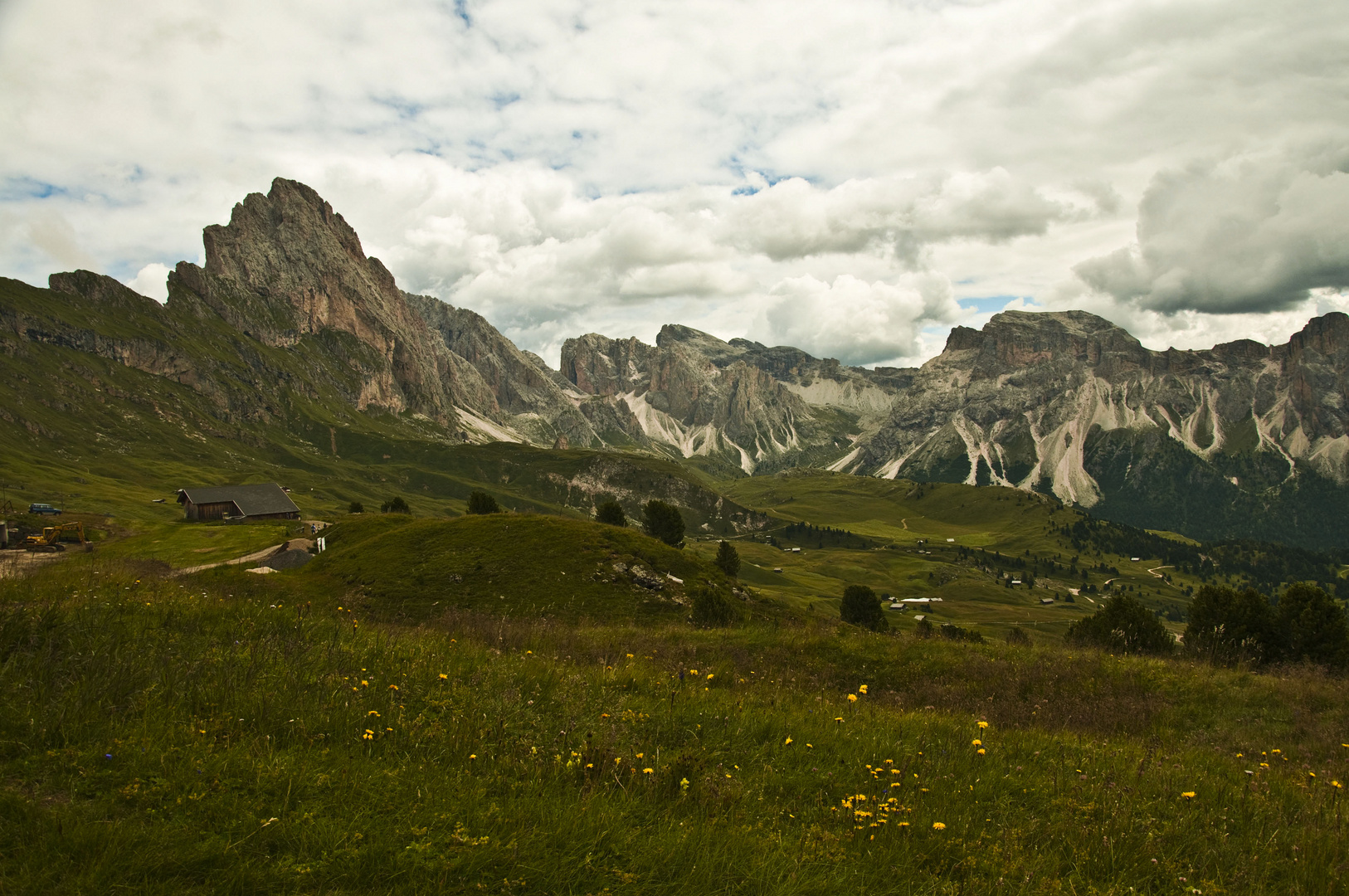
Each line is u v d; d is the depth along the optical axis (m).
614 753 10.55
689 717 13.23
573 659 19.78
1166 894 8.39
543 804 8.57
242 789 8.35
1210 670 24.30
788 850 8.29
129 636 13.05
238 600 18.34
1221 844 9.56
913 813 9.72
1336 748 17.34
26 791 7.86
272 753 9.27
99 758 8.59
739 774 10.86
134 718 9.77
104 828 7.07
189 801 7.91
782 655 25.67
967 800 10.66
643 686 15.50
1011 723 18.62
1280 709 20.62
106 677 10.57
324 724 10.45
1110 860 8.90
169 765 8.59
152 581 21.67
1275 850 9.48
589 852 7.60
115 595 16.41
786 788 10.66
